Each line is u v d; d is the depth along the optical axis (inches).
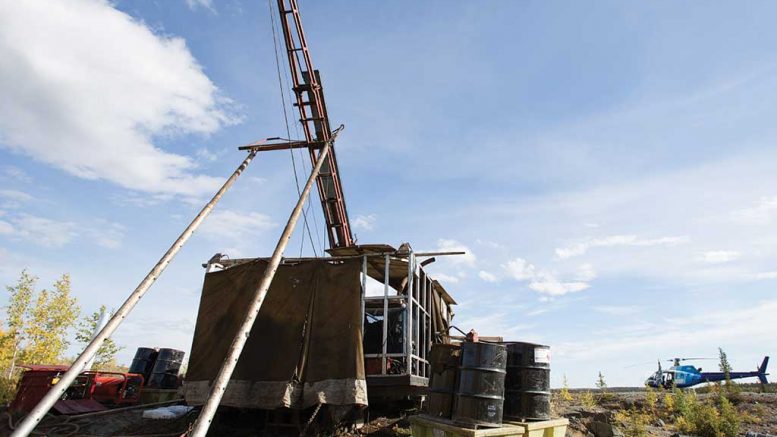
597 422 465.7
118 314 278.1
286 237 329.4
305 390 377.1
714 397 755.4
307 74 730.2
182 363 594.6
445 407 289.7
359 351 382.0
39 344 967.0
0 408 429.1
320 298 407.2
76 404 440.1
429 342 507.5
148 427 378.9
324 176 711.1
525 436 272.8
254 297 275.7
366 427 417.7
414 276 468.8
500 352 275.0
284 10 732.0
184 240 337.7
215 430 389.7
